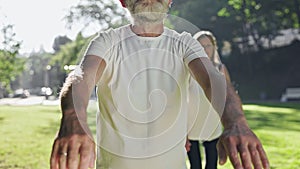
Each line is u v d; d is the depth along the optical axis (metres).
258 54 27.66
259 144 0.93
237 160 0.90
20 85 31.31
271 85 27.06
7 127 8.73
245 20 25.06
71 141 0.85
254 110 12.30
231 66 27.33
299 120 9.65
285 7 24.48
